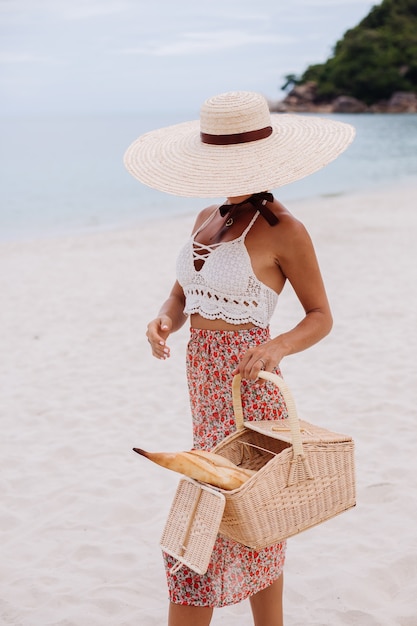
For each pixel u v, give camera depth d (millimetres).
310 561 3584
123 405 5949
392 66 98875
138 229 17203
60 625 3199
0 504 4375
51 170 37719
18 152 53656
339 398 5770
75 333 8203
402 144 49125
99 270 11836
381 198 20797
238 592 2518
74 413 5832
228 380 2582
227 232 2615
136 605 3328
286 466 2279
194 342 2650
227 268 2541
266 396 2566
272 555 2572
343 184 27453
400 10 104375
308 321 2559
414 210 17250
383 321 7926
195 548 2250
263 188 2486
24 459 5008
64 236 16812
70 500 4379
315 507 2357
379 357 6730
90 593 3438
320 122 2781
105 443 5227
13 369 7031
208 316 2584
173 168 2688
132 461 4914
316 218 16625
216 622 3186
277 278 2623
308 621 3119
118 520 4141
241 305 2553
